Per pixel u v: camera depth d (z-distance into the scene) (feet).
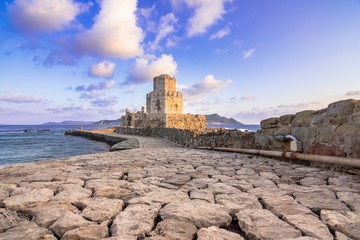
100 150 68.49
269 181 9.93
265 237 4.80
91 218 5.71
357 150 11.51
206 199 7.32
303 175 11.18
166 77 144.05
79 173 11.60
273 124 18.81
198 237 4.76
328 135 13.37
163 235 4.86
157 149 29.14
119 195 7.72
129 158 18.30
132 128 107.65
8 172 11.77
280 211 6.23
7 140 112.16
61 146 81.82
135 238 4.68
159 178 10.55
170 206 6.55
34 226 5.29
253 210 6.28
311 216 5.87
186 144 40.16
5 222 5.45
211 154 21.71
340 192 8.10
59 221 5.40
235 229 5.55
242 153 22.11
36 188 8.55
